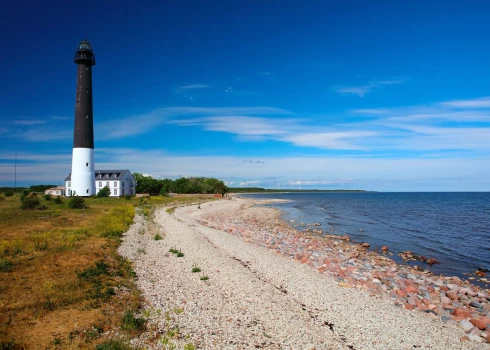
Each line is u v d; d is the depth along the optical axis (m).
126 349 8.88
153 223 36.53
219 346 9.83
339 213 69.25
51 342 9.07
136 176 118.88
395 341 10.99
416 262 25.42
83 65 63.97
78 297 12.33
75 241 21.97
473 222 51.97
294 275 18.06
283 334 10.96
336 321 12.29
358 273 19.28
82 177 64.12
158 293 13.85
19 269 15.31
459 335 11.73
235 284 15.80
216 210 66.06
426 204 107.38
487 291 18.05
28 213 36.44
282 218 57.34
